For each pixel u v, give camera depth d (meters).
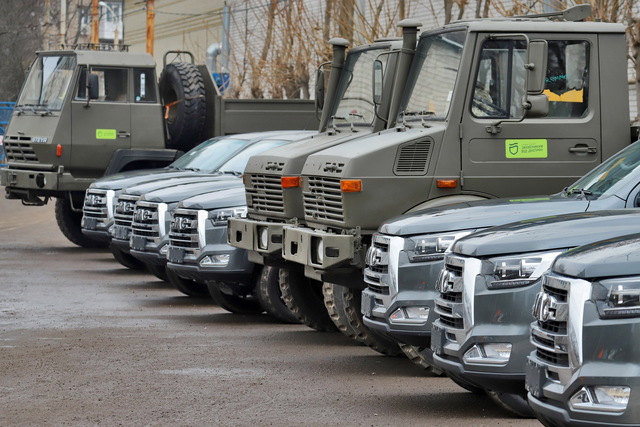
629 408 6.91
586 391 7.14
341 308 13.71
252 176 15.34
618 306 7.02
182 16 65.81
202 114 25.86
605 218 9.34
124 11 78.31
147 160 26.47
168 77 26.45
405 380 12.24
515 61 13.10
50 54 26.69
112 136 26.20
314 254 13.22
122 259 23.34
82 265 24.53
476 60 13.02
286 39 37.84
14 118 27.02
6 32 60.81
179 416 10.34
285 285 15.41
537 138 13.12
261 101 25.48
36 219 37.78
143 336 15.20
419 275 11.03
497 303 9.22
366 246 12.87
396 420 10.16
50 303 18.52
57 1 77.75
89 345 14.40
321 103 16.12
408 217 11.48
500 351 9.22
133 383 11.92
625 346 6.96
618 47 13.37
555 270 7.66
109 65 26.25
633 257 7.14
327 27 33.88
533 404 7.72
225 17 53.97
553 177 13.17
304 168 13.90
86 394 11.35
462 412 10.55
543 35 13.17
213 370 12.72
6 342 14.61
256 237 14.95
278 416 10.35
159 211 18.83
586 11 14.09
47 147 26.03
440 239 10.98
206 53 57.00
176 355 13.71
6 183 27.16
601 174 11.43
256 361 13.34
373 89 13.91
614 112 13.34
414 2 34.31
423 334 10.98
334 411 10.57
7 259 25.48
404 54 13.96
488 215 10.96
